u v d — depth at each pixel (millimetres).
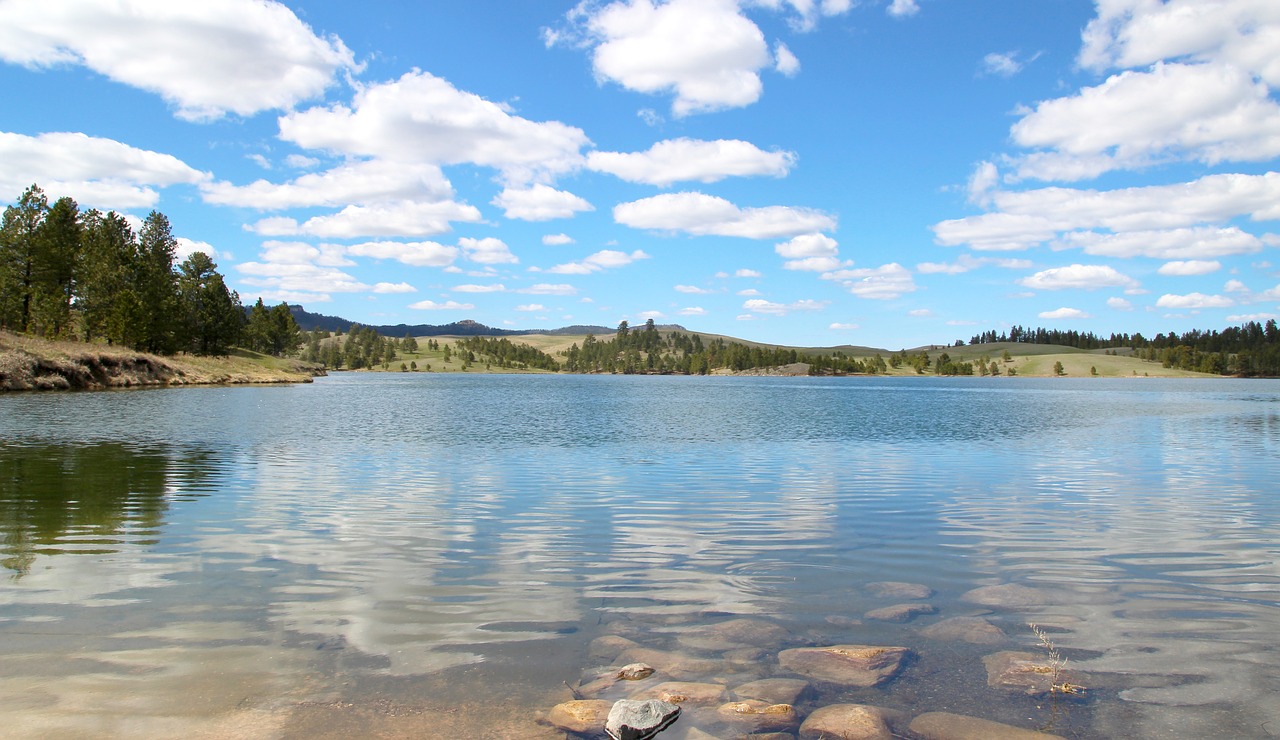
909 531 15227
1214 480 22969
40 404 51219
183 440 31266
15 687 7215
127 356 85938
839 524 15891
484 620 9500
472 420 47812
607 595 10664
